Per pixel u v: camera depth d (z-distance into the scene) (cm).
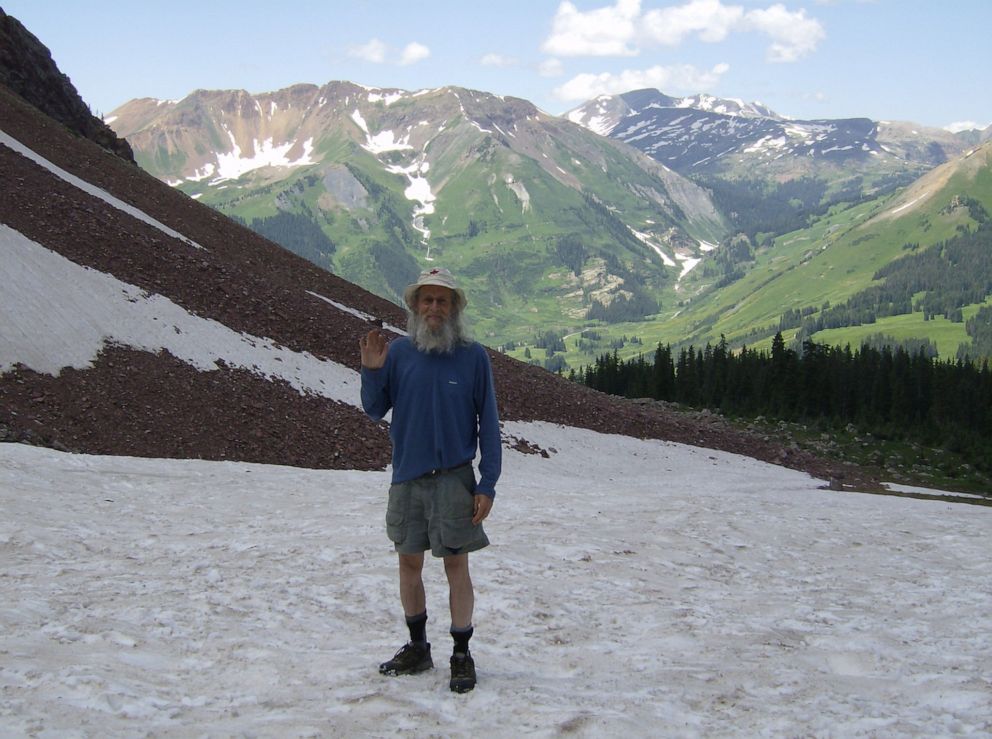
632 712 527
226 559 1038
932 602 956
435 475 595
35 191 4803
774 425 11619
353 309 7025
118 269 4516
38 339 3428
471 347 609
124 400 3431
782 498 2491
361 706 528
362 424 4544
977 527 1625
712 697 570
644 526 1429
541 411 6606
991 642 755
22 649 606
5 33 8300
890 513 1920
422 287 596
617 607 877
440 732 484
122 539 1169
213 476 1866
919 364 14488
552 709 525
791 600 959
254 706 525
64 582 885
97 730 454
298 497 1683
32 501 1362
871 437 11694
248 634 706
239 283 5409
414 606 619
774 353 12769
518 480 4347
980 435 12850
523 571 1022
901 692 600
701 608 888
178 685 565
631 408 8181
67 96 8806
